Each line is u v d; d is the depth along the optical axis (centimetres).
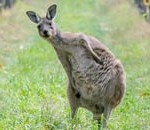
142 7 4975
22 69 3061
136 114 2175
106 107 1952
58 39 1997
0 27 4431
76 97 1995
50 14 2114
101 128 1911
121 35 4531
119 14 5678
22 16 5188
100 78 1947
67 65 1998
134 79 2841
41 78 2750
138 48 3788
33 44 3978
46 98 2347
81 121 1995
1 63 3259
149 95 2519
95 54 1947
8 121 1988
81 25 5203
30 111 2134
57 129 1880
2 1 5231
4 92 2459
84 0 7206
